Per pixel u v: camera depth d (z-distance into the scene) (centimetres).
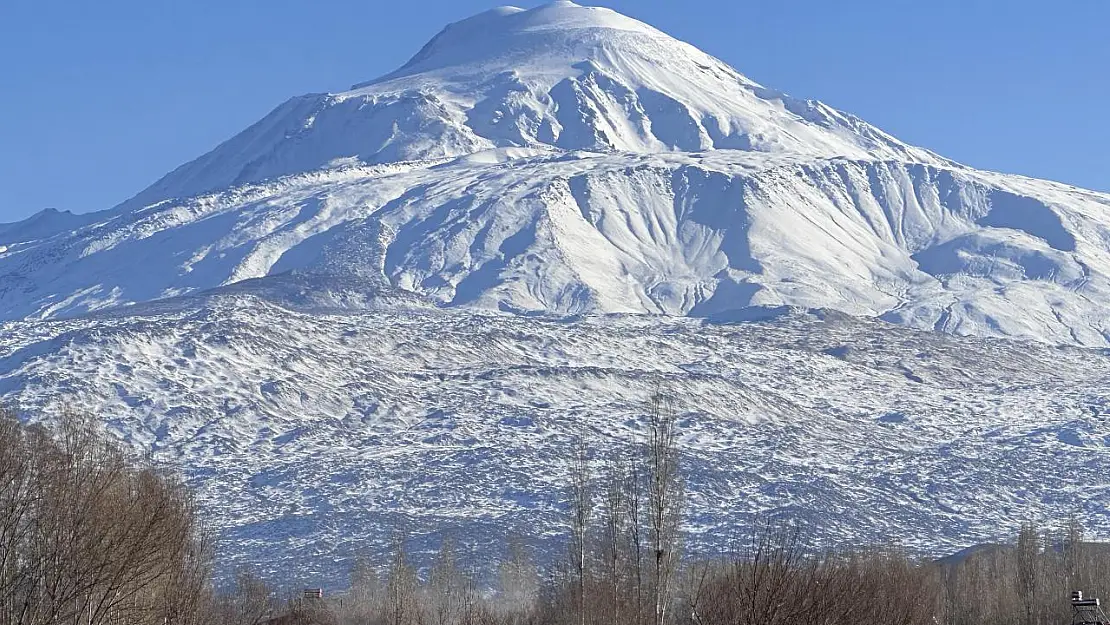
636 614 14300
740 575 12675
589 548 17138
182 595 13538
